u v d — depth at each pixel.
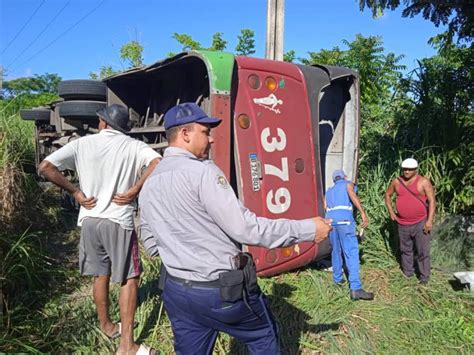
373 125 8.09
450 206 6.35
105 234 3.31
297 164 4.80
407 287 5.03
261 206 4.52
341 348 3.81
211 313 2.30
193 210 2.25
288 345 3.77
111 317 3.98
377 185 6.68
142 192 2.46
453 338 4.09
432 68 7.20
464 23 6.09
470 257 5.81
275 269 4.79
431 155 6.57
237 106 4.45
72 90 6.15
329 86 5.55
